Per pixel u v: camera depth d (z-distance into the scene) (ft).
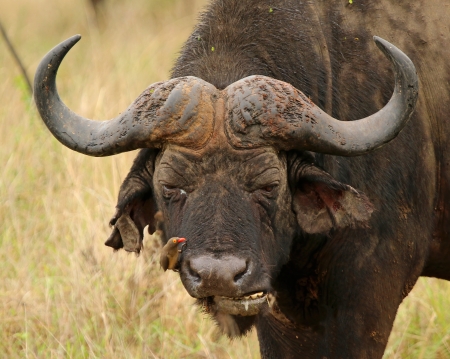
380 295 59.11
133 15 170.81
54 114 54.49
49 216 87.51
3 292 77.05
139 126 52.29
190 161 51.85
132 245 57.41
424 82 62.13
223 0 61.52
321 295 60.64
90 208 87.10
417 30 62.44
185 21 169.37
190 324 74.74
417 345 75.56
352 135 52.54
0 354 70.79
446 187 62.69
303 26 60.54
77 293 74.33
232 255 49.49
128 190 56.08
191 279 49.93
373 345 59.77
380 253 58.70
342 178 58.13
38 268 81.25
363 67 60.18
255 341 75.92
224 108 52.11
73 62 148.87
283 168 53.72
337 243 58.44
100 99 103.50
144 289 75.15
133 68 126.82
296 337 64.64
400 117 52.44
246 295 50.42
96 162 93.56
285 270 60.90
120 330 71.67
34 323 73.51
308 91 59.00
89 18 172.04
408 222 59.77
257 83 52.21
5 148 98.43
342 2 61.82
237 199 51.44
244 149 51.70
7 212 88.63
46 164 97.30
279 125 51.39
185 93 51.83
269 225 53.57
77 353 69.72
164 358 70.44
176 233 52.60
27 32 181.57
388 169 58.75
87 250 76.64
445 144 62.39
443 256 64.90
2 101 110.93
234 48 59.06
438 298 79.15
